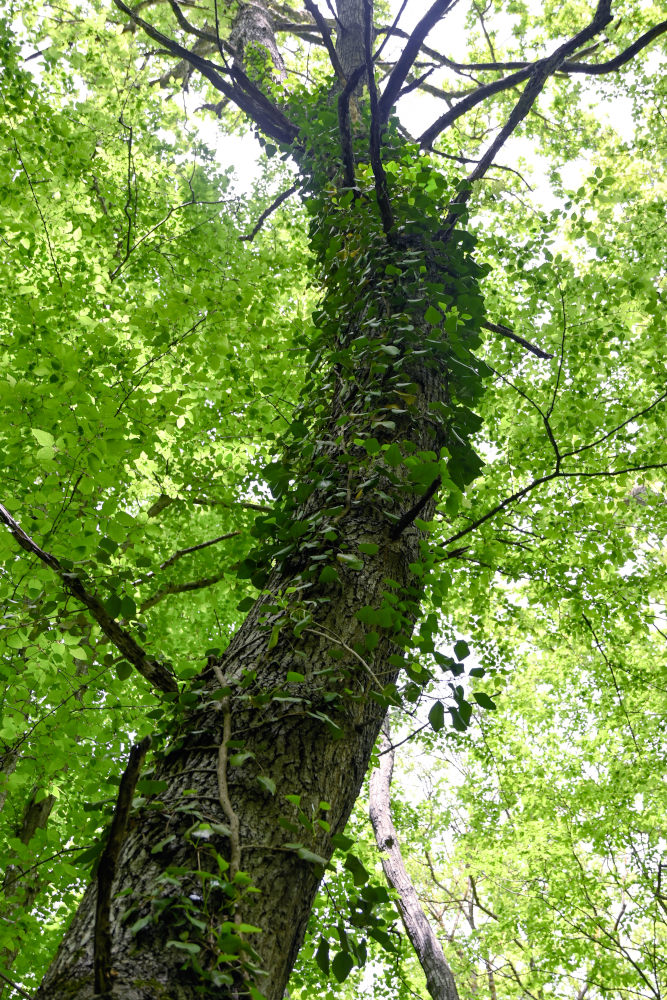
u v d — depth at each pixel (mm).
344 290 3062
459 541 5844
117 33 5457
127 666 1992
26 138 4590
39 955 4984
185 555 5484
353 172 3387
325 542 2168
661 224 4926
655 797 8266
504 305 5570
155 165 5277
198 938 1339
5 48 4449
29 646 3246
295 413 2945
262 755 1683
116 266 5066
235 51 5516
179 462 4711
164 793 1639
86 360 3938
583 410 4996
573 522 5664
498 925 9297
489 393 5488
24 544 1990
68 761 3770
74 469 2926
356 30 4992
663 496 5863
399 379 2516
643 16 6441
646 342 5020
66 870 3621
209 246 4980
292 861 1543
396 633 2051
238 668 1926
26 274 4410
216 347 3822
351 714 1834
